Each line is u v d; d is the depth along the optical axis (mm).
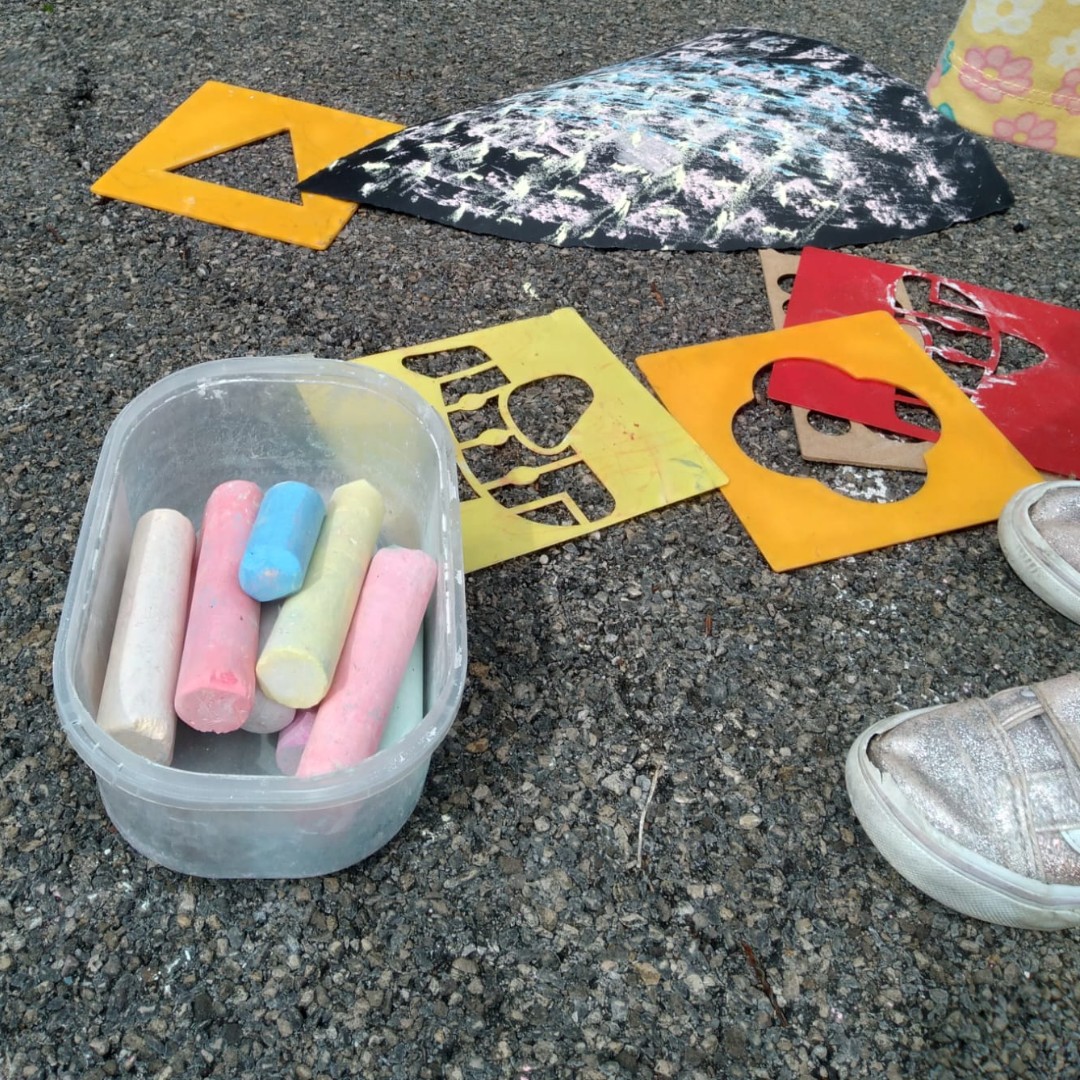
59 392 1485
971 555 1387
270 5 2424
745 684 1222
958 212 1961
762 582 1329
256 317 1629
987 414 1576
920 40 2520
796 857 1078
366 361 1569
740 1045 948
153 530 1114
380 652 1053
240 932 985
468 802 1089
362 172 1902
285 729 1063
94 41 2238
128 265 1697
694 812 1104
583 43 2406
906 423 1533
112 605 1092
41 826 1043
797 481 1449
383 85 2189
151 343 1572
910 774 1045
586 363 1593
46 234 1742
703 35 2467
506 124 2037
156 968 958
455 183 1895
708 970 992
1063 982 1009
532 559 1326
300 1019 936
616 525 1377
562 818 1086
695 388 1566
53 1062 900
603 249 1812
